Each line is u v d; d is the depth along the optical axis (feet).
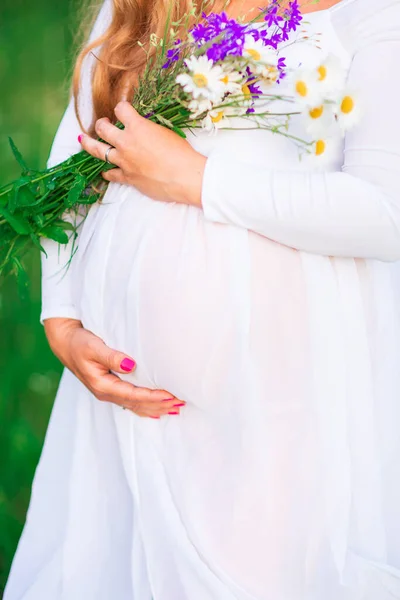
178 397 7.23
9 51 16.02
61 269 8.28
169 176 7.00
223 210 6.84
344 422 6.97
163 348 7.05
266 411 6.97
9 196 7.66
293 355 6.97
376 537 7.15
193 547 7.20
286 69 7.02
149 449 7.43
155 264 7.06
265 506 6.96
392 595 6.93
